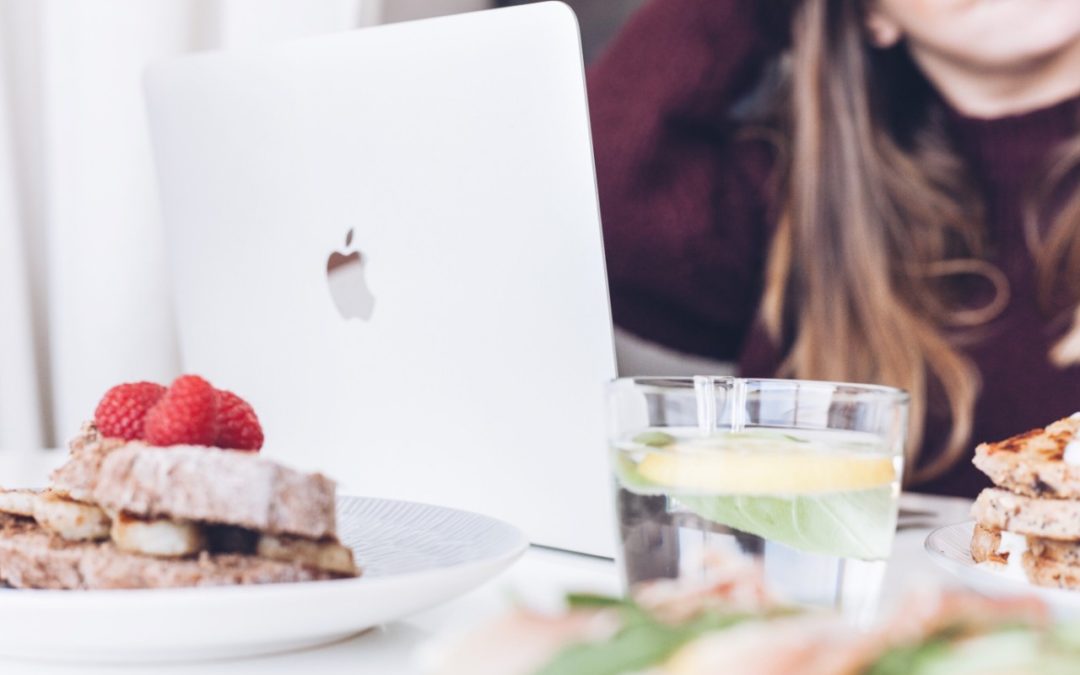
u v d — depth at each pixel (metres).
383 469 1.01
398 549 0.79
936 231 2.36
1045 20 2.18
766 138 2.49
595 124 2.57
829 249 2.46
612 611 0.34
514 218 0.84
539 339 0.85
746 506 0.58
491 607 0.76
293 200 1.02
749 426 0.62
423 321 0.93
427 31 0.86
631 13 2.53
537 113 0.80
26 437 2.20
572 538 0.89
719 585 0.37
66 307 2.22
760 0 2.43
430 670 0.33
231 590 0.58
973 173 2.32
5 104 2.16
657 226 2.53
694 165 2.50
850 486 0.59
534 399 0.87
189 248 1.17
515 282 0.85
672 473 0.59
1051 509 0.80
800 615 0.34
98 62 2.16
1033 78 2.21
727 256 2.52
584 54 2.62
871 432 0.61
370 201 0.94
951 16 2.27
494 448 0.92
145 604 0.56
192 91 1.11
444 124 0.86
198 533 0.70
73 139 2.18
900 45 2.35
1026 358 2.29
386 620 0.64
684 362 2.58
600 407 0.83
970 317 2.34
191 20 2.27
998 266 2.31
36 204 2.31
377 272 0.96
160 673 0.62
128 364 2.21
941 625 0.32
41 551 0.69
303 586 0.59
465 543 0.78
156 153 1.20
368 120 0.92
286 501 0.68
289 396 1.09
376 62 0.90
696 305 2.55
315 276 1.02
